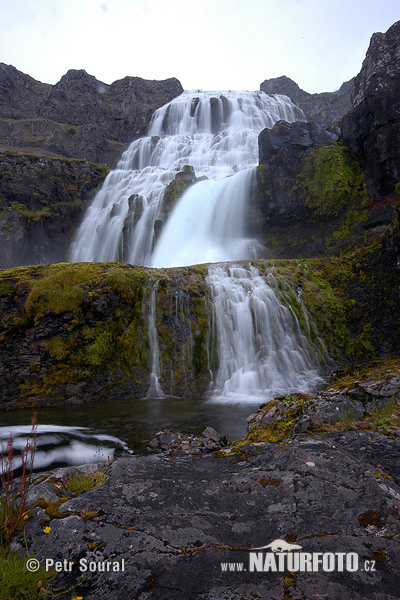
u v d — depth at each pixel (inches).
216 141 1306.6
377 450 130.7
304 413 179.6
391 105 631.2
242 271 476.4
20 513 85.7
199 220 792.3
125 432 252.4
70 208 1016.9
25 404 345.1
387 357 409.7
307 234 725.9
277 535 86.5
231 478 114.8
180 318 417.1
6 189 954.7
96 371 378.3
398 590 69.6
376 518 90.8
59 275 391.9
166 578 73.3
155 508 97.0
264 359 415.2
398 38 658.2
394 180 632.4
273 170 764.6
